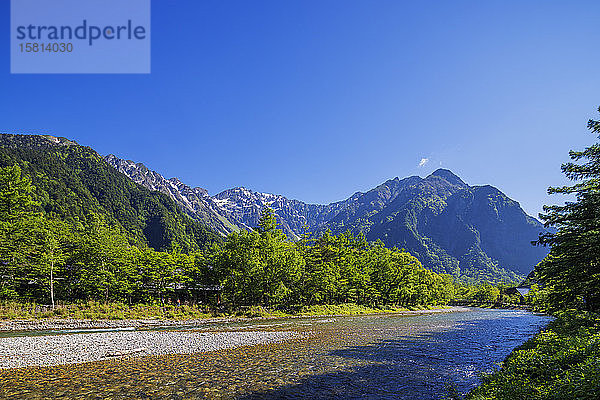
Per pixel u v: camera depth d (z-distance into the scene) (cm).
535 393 955
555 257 2631
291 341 2962
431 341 3158
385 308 8850
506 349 2748
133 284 6269
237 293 6500
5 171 6681
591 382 827
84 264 5903
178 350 2452
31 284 5584
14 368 1889
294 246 8019
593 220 2019
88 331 3750
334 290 7512
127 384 1602
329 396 1480
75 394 1455
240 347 2617
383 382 1702
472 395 1194
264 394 1491
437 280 13050
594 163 1975
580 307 3434
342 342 2942
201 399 1412
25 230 5816
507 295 14812
